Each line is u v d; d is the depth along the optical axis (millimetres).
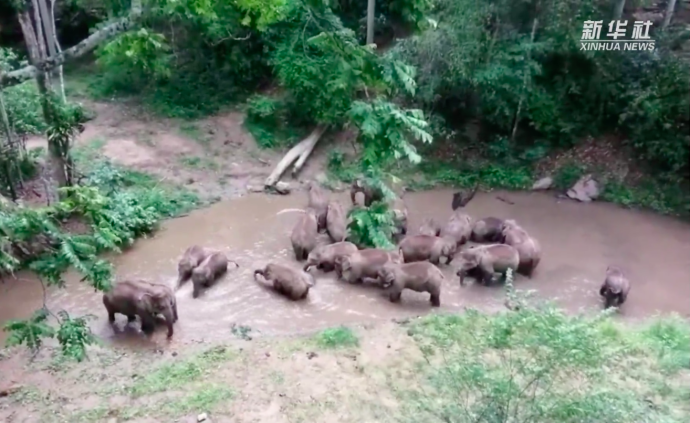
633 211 13289
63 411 7148
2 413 7098
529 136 15344
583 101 14680
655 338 8438
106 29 8734
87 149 14422
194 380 7723
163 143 15273
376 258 10016
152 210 12234
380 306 9648
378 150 10055
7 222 5953
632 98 13836
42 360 8102
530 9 13906
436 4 13773
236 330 8930
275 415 7074
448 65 13953
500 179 14430
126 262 10828
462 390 5793
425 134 9930
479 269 10242
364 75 9227
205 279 9828
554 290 10281
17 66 15969
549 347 5871
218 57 17594
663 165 13992
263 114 15914
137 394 7445
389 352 8297
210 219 12625
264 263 10914
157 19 15766
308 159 15180
